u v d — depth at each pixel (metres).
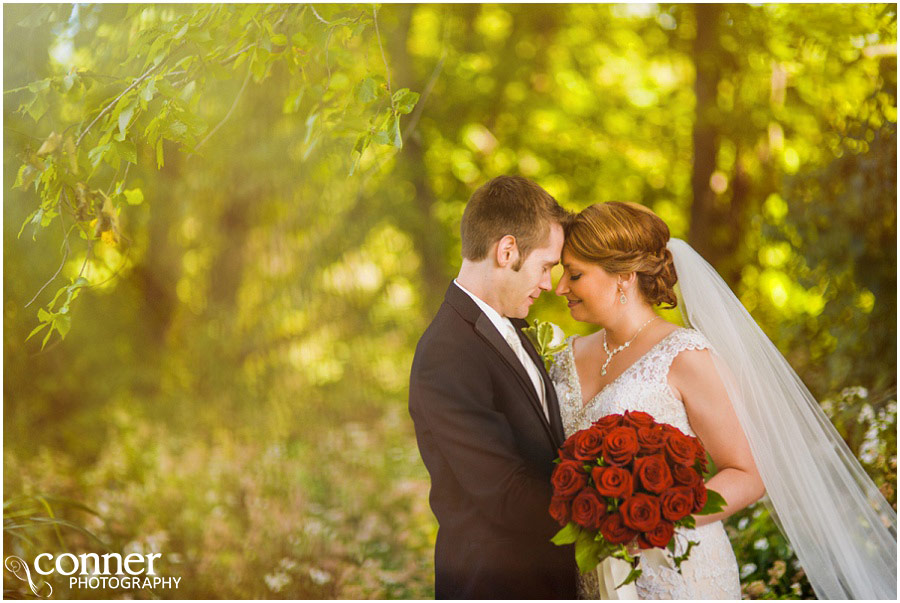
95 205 2.44
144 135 2.34
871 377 3.87
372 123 2.35
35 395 5.73
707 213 6.22
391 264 7.14
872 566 2.30
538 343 2.39
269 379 6.11
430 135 7.89
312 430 5.81
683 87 7.59
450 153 8.19
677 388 2.15
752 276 5.79
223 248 6.21
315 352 6.36
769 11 5.86
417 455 5.54
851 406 3.66
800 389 2.36
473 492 2.00
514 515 1.98
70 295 2.39
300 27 2.60
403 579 4.08
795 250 4.59
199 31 2.35
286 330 6.36
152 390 6.16
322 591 3.94
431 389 2.08
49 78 2.32
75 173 2.35
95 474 5.06
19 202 4.79
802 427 2.33
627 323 2.30
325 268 6.45
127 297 6.30
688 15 7.09
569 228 2.29
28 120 2.89
